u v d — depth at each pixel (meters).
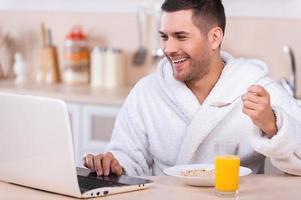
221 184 2.05
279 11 4.06
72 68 4.55
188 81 2.65
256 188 2.18
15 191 2.12
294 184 2.25
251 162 2.65
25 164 2.11
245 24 4.15
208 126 2.60
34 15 4.84
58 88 4.34
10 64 4.95
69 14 4.70
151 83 2.78
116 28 4.55
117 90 4.27
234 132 2.63
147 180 2.20
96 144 3.99
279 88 2.70
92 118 4.00
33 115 2.04
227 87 2.62
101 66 4.48
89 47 4.64
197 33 2.51
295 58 4.04
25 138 2.08
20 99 2.06
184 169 2.36
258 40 4.13
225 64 2.74
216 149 2.50
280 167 2.38
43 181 2.07
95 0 4.60
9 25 4.94
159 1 4.39
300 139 2.34
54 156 2.01
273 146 2.29
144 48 4.48
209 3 2.53
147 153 2.75
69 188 2.00
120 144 2.72
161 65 2.78
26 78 4.82
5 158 2.18
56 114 1.97
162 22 2.52
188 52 2.51
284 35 4.06
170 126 2.68
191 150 2.61
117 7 4.54
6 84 4.53
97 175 2.28
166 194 2.08
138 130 2.73
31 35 4.86
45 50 4.70
